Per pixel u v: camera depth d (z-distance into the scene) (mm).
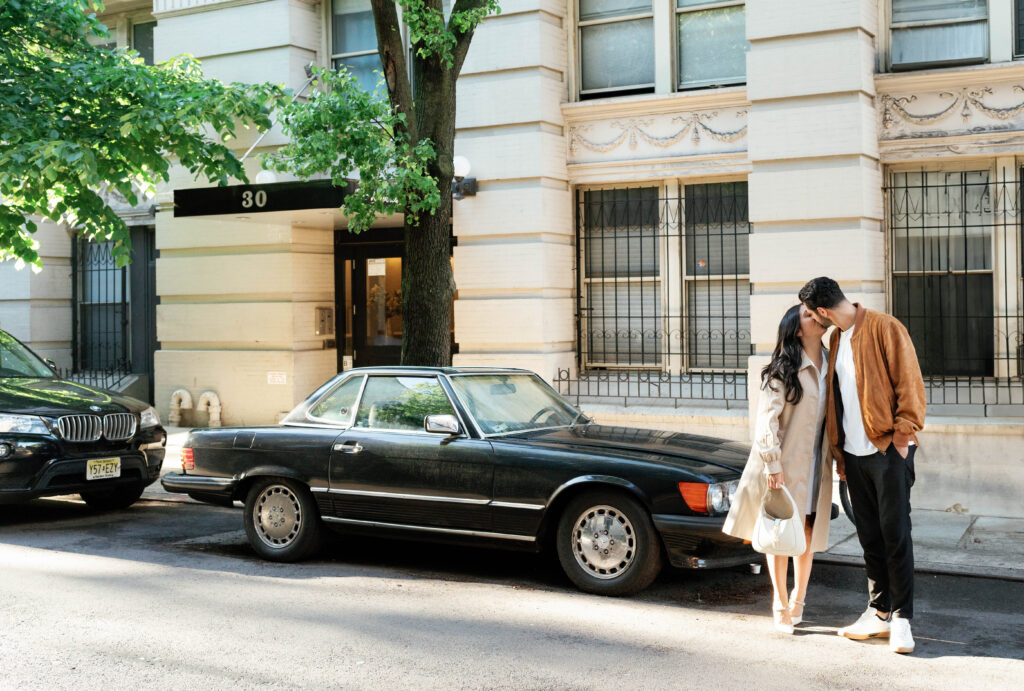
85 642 5680
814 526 5953
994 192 10516
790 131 10562
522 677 5098
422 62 9883
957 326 10711
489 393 7676
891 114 10695
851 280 10344
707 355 11945
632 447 6945
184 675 5117
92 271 16812
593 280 12531
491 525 7062
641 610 6402
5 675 5113
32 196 11500
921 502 9781
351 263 14719
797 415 5816
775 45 10609
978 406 9844
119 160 11727
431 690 4902
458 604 6547
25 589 6914
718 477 6480
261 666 5258
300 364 14195
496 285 12172
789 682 5023
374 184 9391
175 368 14953
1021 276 10445
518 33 12039
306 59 14203
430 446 7281
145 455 10047
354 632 5883
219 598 6684
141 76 11852
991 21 10461
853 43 10273
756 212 10719
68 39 12531
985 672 5188
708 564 6391
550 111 12156
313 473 7688
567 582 7191
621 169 12055
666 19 11922
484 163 12203
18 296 16625
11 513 10211
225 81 14359
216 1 14328
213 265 14641
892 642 5551
